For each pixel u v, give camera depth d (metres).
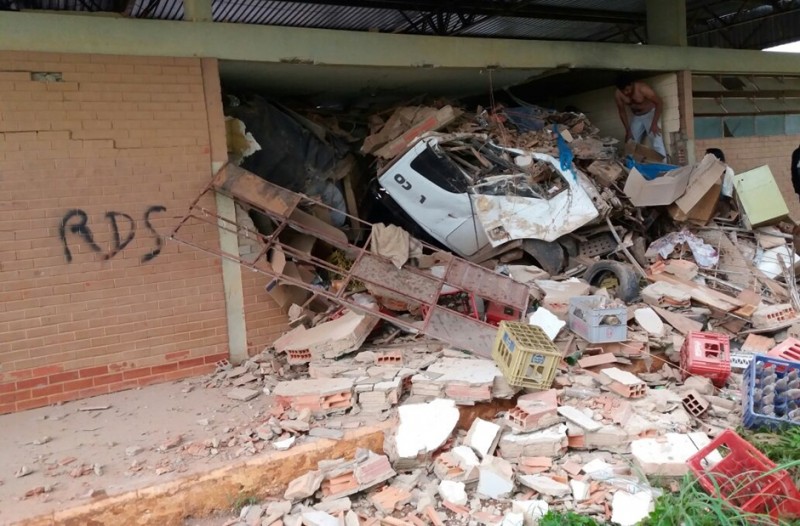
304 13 10.54
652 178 8.64
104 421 5.00
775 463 3.73
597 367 5.63
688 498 3.68
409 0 10.73
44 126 5.29
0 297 5.17
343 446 4.48
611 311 5.74
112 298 5.62
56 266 5.38
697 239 7.85
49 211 5.33
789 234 8.03
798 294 7.34
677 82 9.84
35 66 5.23
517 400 4.89
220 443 4.51
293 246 6.81
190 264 5.96
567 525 3.64
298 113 8.31
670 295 6.70
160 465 4.21
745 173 7.90
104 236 5.56
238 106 7.26
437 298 5.79
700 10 13.90
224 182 5.93
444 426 4.51
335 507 3.98
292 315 6.36
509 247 7.46
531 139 8.10
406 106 8.63
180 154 5.88
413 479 4.29
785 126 11.49
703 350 5.54
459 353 5.55
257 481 4.23
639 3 11.89
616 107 10.60
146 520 3.93
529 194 7.42
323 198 8.06
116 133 5.57
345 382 4.95
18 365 5.27
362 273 5.91
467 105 10.81
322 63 6.70
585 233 7.84
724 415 4.91
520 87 10.61
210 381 5.82
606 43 8.95
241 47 6.16
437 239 7.65
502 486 4.11
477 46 7.85
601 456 4.48
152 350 5.82
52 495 3.89
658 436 4.50
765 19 15.34
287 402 4.93
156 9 8.52
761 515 3.38
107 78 5.52
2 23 5.11
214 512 4.11
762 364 4.74
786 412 4.62
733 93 10.68
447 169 7.32
